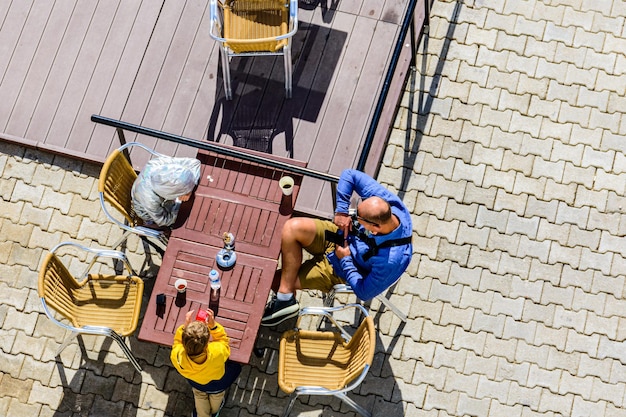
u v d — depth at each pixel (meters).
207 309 6.21
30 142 7.61
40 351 7.03
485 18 8.19
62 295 6.44
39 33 7.97
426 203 7.52
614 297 7.25
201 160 6.75
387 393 6.95
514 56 8.05
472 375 7.01
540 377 7.01
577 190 7.58
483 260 7.34
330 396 6.93
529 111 7.85
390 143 7.73
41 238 7.39
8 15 8.02
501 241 7.40
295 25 7.08
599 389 6.98
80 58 7.89
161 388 6.93
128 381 6.95
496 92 7.92
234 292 6.34
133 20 8.01
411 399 6.94
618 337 7.13
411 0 6.93
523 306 7.21
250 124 7.64
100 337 7.07
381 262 5.97
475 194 7.55
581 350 7.09
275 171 6.71
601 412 6.93
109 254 6.62
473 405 6.94
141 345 7.04
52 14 8.03
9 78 7.83
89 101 7.74
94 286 6.70
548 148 7.72
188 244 6.47
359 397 6.94
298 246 6.46
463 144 7.73
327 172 7.46
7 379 6.95
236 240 6.49
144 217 6.64
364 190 6.19
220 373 6.05
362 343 6.18
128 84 7.79
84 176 7.61
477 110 7.85
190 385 6.81
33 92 7.78
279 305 6.50
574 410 6.93
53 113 7.71
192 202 6.59
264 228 6.53
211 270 6.36
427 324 7.16
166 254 6.43
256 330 6.24
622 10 8.23
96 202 7.52
